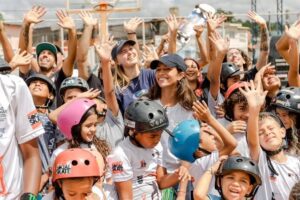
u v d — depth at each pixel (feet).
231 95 17.83
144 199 14.56
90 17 22.98
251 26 43.88
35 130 10.69
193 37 34.37
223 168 12.92
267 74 21.74
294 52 22.11
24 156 10.80
